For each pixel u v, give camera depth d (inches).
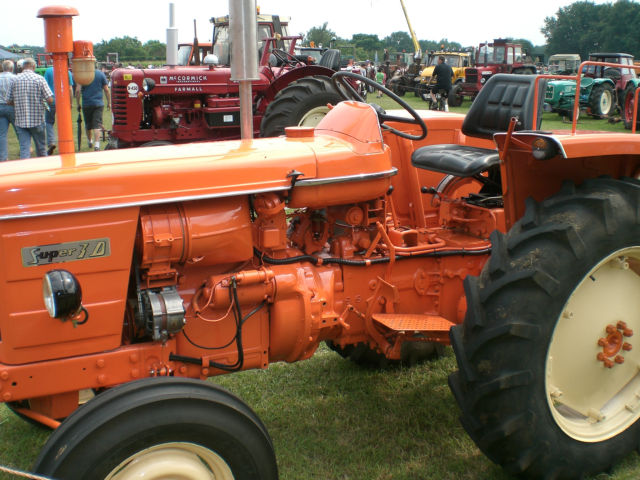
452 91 773.9
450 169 124.5
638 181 104.0
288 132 108.4
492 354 90.0
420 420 118.2
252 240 100.0
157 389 77.4
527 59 972.6
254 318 99.0
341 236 109.0
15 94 336.8
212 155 94.1
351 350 136.9
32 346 82.0
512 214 103.8
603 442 100.2
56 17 95.6
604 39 2491.4
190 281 96.3
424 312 118.0
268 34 420.8
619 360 105.7
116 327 86.5
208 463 81.1
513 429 90.5
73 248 81.6
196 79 350.3
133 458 76.4
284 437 113.2
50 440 75.1
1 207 77.7
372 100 855.7
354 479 101.2
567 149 90.7
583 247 91.6
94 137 411.5
